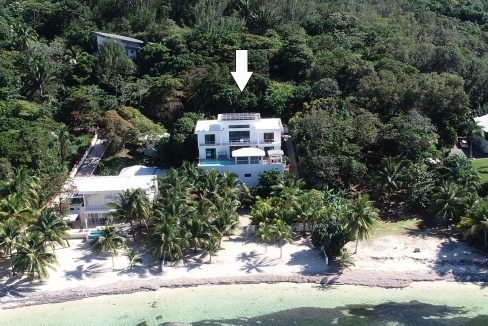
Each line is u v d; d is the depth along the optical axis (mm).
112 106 107312
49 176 86875
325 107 98000
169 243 69688
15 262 66625
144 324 61719
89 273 70875
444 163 84438
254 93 108188
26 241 67375
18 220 73625
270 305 64938
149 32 131500
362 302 65188
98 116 103250
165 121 105812
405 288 67812
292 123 96875
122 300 66688
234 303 65500
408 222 80875
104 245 70500
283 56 119688
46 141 92938
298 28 135750
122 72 118812
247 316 62844
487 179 86500
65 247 76562
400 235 77500
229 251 74938
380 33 129750
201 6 139625
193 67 114625
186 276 70250
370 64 109188
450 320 61094
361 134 89000
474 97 112062
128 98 110312
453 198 76188
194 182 82062
